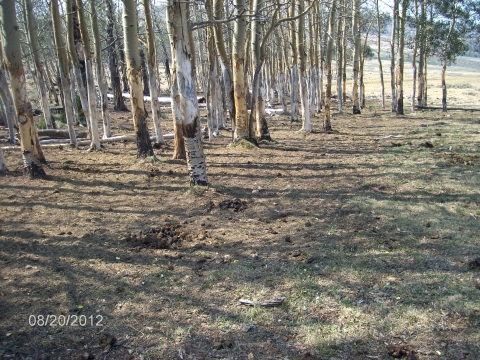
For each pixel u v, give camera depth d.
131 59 9.62
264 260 5.02
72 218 6.38
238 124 12.60
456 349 3.40
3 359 3.25
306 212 6.77
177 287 4.40
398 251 5.21
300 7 14.14
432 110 24.41
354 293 4.27
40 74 13.45
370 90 43.84
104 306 4.03
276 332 3.68
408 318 3.83
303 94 15.96
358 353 3.39
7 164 9.76
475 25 23.33
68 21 11.60
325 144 13.51
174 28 6.80
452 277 4.52
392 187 8.05
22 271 4.64
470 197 7.22
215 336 3.62
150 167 9.64
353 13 21.53
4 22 7.40
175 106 10.26
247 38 12.72
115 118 21.22
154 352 3.40
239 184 8.48
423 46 25.02
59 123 16.28
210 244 5.50
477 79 53.19
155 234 5.68
